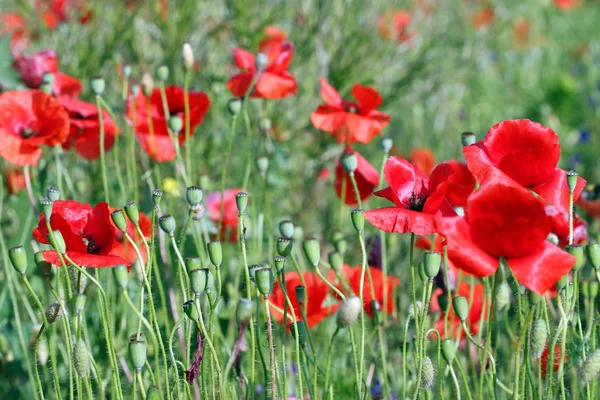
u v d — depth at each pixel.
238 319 1.91
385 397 1.93
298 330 1.92
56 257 1.89
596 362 1.87
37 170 2.23
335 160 2.56
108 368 2.06
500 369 2.06
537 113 3.43
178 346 2.05
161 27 2.52
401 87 2.63
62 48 2.55
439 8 3.44
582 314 2.04
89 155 2.14
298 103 2.60
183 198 2.23
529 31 4.21
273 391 1.90
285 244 1.91
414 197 1.92
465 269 1.84
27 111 2.06
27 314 2.13
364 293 2.05
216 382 1.96
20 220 2.15
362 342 1.90
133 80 2.50
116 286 2.09
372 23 2.64
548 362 1.90
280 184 2.41
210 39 2.55
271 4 2.60
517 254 1.84
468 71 3.03
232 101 2.07
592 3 5.23
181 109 2.13
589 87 3.70
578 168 2.89
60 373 2.08
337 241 2.05
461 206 1.96
